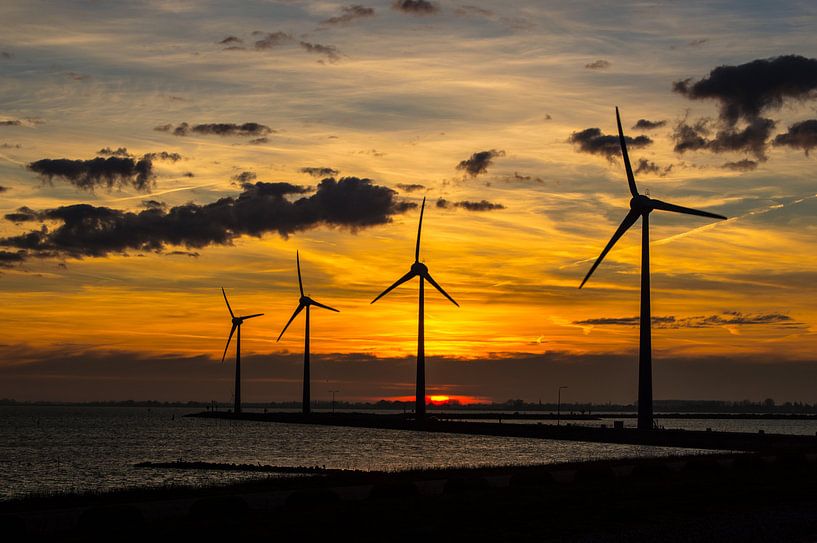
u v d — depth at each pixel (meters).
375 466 103.69
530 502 39.88
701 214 129.75
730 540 30.39
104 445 165.50
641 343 137.62
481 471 62.00
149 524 33.25
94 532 31.55
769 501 41.75
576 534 31.17
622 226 131.88
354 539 29.70
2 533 30.44
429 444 158.75
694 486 48.03
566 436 169.38
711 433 141.50
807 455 80.81
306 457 123.56
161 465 106.00
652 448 131.88
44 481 87.69
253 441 176.12
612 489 46.09
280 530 31.58
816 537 31.50
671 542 29.69
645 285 135.00
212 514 35.75
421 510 37.00
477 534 30.89
